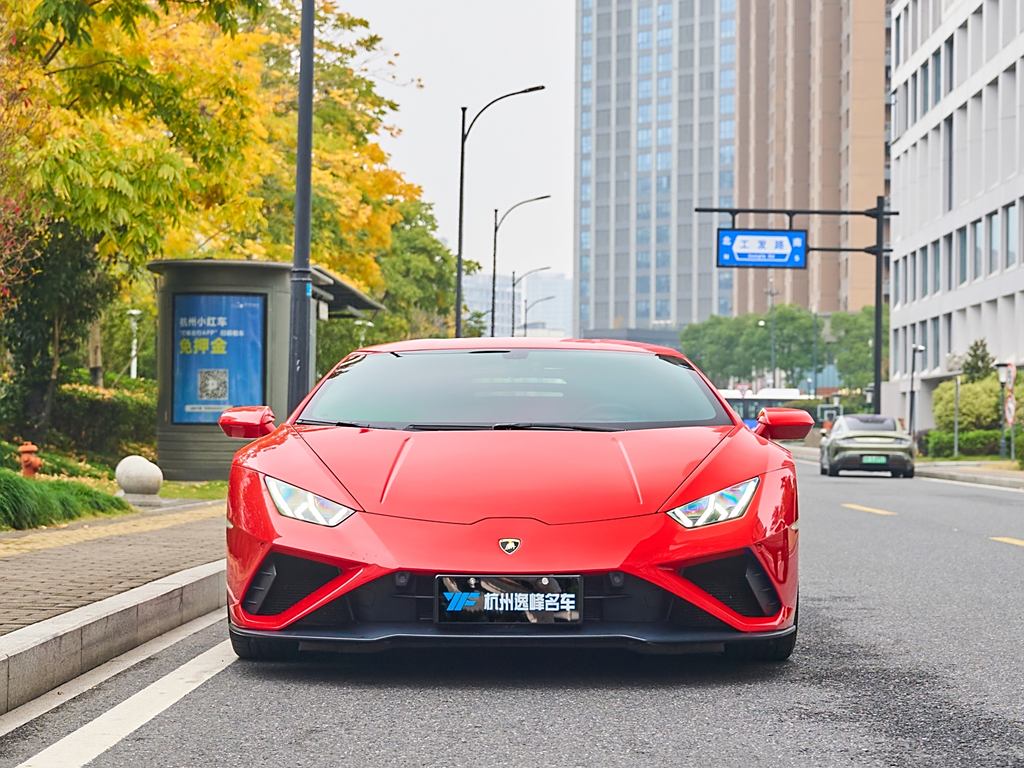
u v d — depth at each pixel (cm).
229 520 600
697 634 560
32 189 1730
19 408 2384
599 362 729
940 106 6312
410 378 710
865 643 696
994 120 5612
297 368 1681
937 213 6425
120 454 2602
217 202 2034
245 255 2930
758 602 575
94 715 529
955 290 6041
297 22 3303
